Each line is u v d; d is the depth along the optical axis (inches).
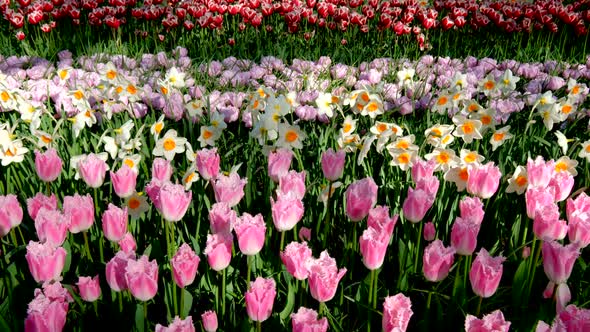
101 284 95.3
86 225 91.9
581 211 92.4
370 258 82.0
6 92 148.8
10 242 108.4
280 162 106.3
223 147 155.9
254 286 74.8
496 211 119.4
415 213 92.4
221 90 212.5
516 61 271.3
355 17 301.6
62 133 155.9
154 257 97.6
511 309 97.3
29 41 301.7
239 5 301.9
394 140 130.8
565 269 78.4
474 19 316.2
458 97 156.4
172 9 310.5
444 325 89.2
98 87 162.9
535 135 166.6
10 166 135.1
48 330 69.7
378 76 217.0
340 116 178.4
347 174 134.3
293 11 298.4
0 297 94.0
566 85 225.9
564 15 299.3
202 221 112.5
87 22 308.5
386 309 74.2
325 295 75.7
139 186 127.2
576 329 65.6
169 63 241.1
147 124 166.4
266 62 243.1
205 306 94.3
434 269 82.4
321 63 241.6
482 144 158.1
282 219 86.9
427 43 300.0
